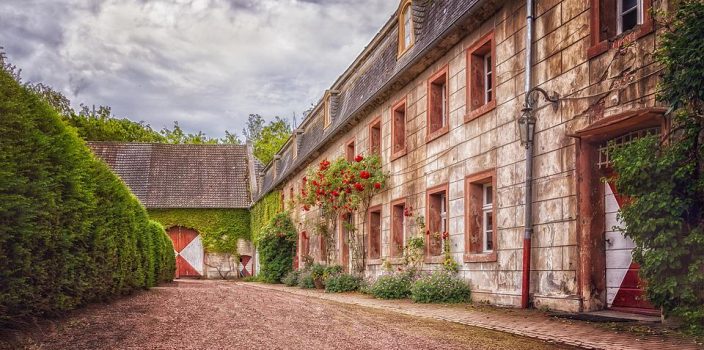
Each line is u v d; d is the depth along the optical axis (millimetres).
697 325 6094
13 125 5488
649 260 6352
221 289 16266
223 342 5848
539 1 9617
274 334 6488
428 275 13062
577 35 8633
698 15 5883
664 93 6430
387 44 17297
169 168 40219
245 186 39844
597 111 8133
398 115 16266
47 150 6270
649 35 7281
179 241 37969
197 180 39750
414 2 14820
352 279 17531
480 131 11383
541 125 9391
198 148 41969
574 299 8281
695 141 6199
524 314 8539
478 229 11680
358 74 20438
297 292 16938
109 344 5547
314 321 7840
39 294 6055
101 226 8297
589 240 8250
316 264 21422
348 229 18922
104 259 8656
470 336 6578
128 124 52781
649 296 6551
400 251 15633
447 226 12664
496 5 10805
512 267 10055
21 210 5301
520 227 9867
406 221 15219
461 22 11531
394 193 16125
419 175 14406
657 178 6414
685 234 6258
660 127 7211
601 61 8102
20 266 5543
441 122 13883
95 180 8055
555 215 8938
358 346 5770
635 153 6680
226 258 38156
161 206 37531
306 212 26359
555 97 9055
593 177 8344
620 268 8039
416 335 6609
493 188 10781
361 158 17328
